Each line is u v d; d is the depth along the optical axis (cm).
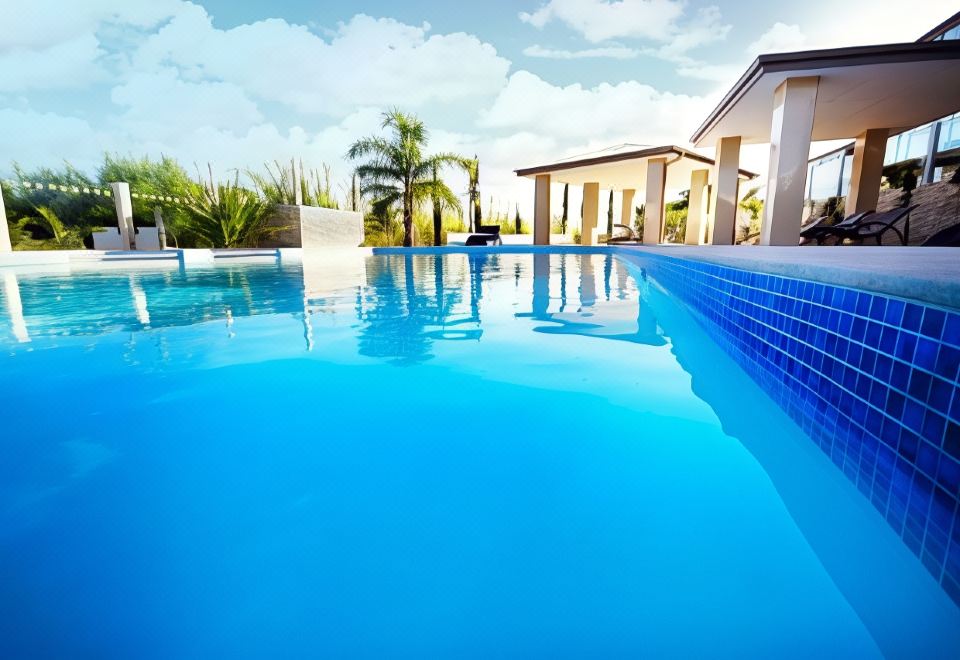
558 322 361
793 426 174
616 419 188
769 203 684
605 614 93
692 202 1366
